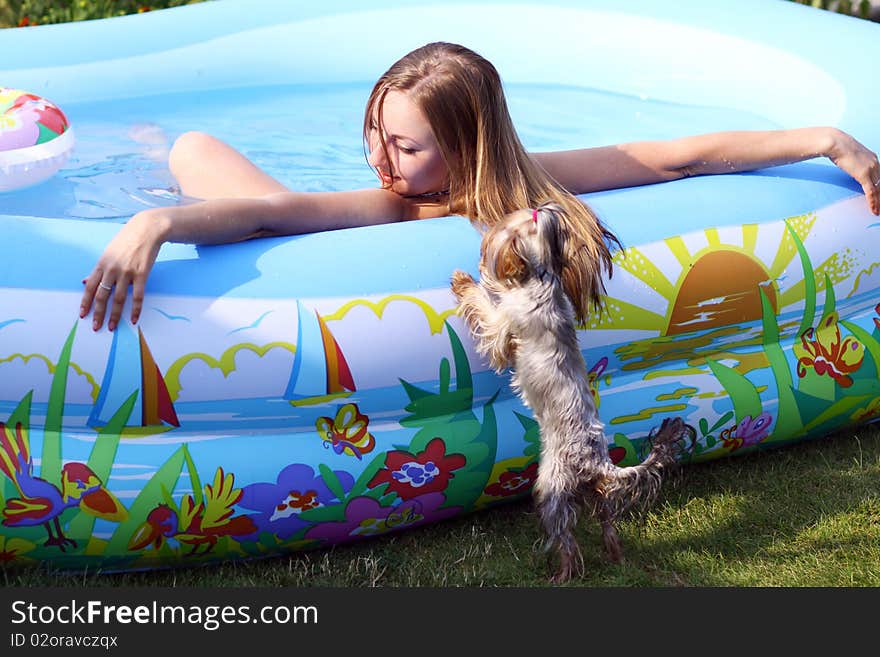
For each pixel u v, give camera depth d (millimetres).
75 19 7102
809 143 3326
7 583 2646
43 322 2461
